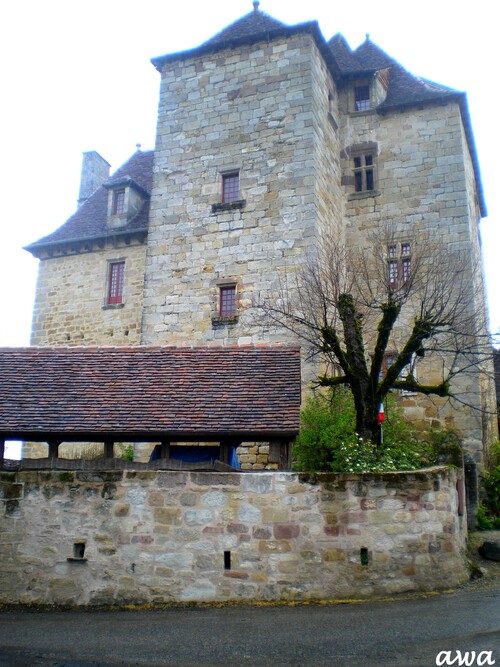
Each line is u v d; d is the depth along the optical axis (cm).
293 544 958
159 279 1803
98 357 1184
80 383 1112
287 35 1819
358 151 1973
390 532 963
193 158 1850
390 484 976
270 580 949
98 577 977
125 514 991
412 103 1917
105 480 1005
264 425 991
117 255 2094
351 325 1225
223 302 1747
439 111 1905
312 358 1540
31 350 1205
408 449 1261
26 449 2000
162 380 1113
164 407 1046
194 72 1911
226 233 1762
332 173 1888
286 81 1794
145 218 2103
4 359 1177
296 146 1741
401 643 740
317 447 1220
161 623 855
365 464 1066
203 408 1039
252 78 1836
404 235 1847
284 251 1694
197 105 1883
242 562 959
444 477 1004
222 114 1847
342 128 2000
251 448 1539
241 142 1806
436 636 759
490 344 1517
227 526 970
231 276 1733
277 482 977
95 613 922
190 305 1755
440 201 1850
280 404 1035
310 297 1423
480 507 1506
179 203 1834
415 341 1212
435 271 1482
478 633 765
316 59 1836
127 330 2016
